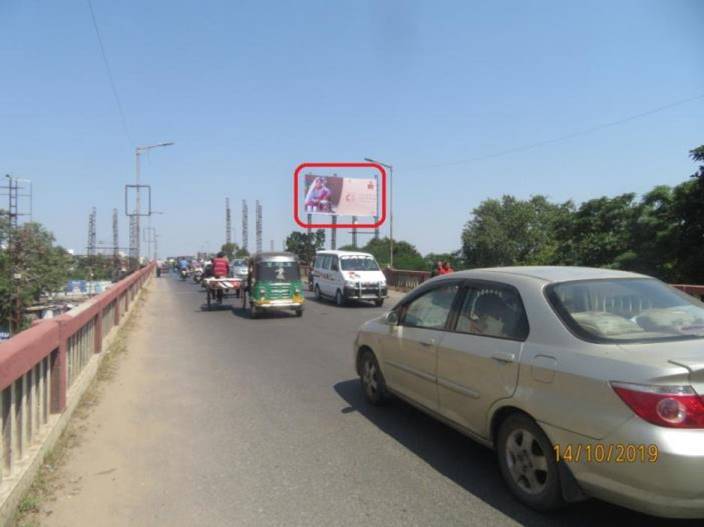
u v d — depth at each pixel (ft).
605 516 12.37
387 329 19.72
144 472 15.17
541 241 180.14
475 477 14.65
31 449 14.55
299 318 54.75
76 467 15.51
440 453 16.42
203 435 18.25
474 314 15.30
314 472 15.10
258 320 53.11
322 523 12.25
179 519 12.50
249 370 28.73
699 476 9.61
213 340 39.75
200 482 14.51
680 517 9.96
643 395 10.14
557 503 12.01
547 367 12.10
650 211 84.89
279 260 54.80
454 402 15.39
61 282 147.23
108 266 237.45
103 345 30.48
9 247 139.33
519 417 12.91
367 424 19.24
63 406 17.99
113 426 19.20
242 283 63.67
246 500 13.43
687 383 10.06
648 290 14.07
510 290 14.29
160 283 142.20
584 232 102.68
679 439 9.74
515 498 13.23
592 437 10.88
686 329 12.41
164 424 19.45
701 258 67.77
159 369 28.99
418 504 13.12
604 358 11.14
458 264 188.44
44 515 12.66
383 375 20.15
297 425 19.22
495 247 180.04
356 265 69.62
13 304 133.08
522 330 13.32
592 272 14.76
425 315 17.67
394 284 94.84
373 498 13.47
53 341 16.80
